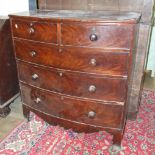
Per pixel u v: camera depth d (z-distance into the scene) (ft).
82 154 5.52
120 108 5.19
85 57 4.87
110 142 5.94
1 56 6.54
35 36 5.19
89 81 5.11
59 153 5.57
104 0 5.97
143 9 5.58
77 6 6.32
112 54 4.66
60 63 5.18
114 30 4.44
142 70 6.11
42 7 6.72
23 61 5.80
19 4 7.51
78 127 5.81
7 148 5.76
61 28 4.78
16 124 6.73
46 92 5.77
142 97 8.21
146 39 5.75
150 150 5.62
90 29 4.56
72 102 5.53
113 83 4.95
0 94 6.75
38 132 6.35
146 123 6.68
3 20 6.40
